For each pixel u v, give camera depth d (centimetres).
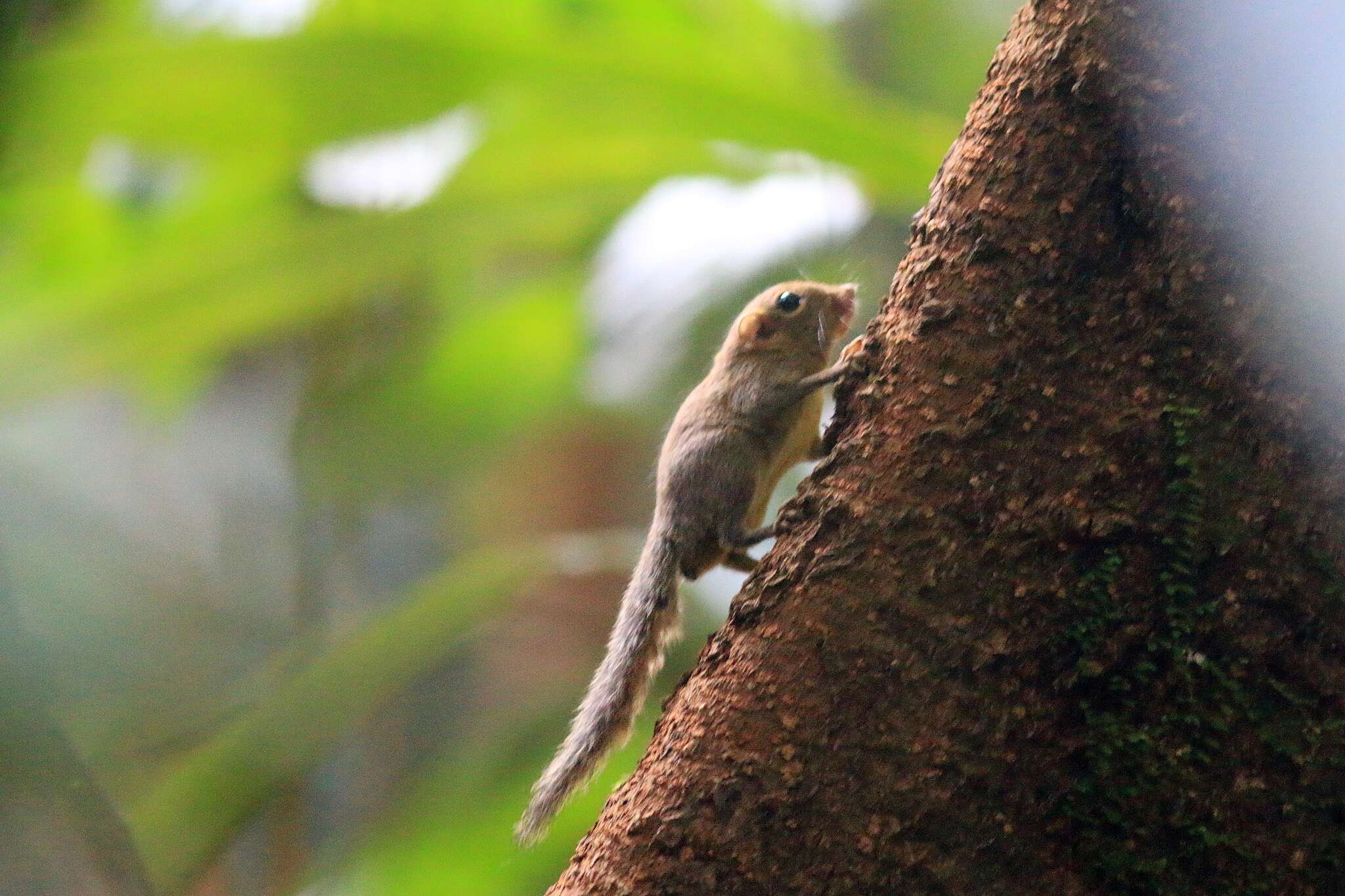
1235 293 492
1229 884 482
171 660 1986
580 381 1316
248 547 2144
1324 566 480
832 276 1159
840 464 549
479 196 1101
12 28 842
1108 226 518
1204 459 493
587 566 1188
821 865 505
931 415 530
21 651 787
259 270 1052
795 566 540
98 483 2073
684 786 528
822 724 514
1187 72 501
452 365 1491
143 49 949
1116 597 496
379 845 1148
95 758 1683
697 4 1099
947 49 1797
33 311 1036
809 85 1100
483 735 1580
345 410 1589
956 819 498
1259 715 482
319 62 1000
